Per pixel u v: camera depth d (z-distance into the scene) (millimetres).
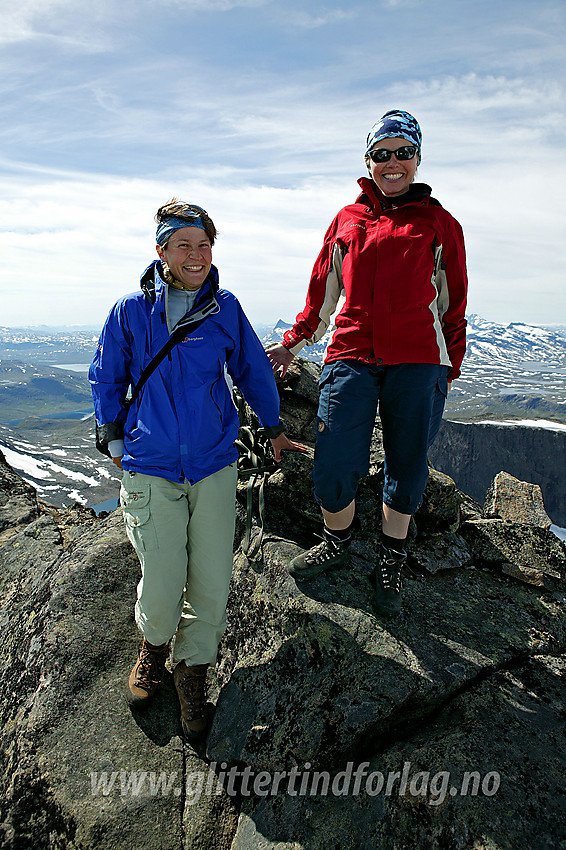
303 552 2533
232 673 2203
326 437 2178
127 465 1989
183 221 1915
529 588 2598
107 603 2398
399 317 2066
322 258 2314
